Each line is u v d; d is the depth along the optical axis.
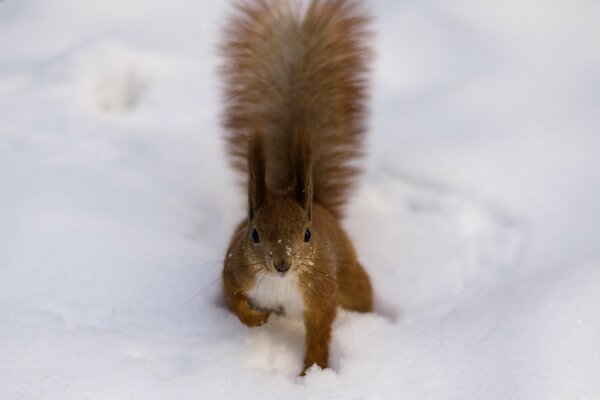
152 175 10.49
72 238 9.05
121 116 11.82
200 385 6.76
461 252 9.53
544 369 6.77
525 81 12.35
